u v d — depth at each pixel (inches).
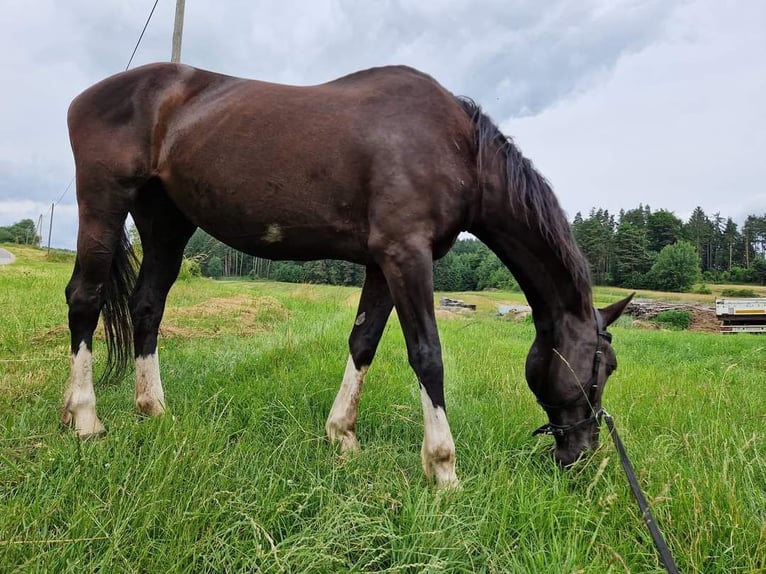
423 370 88.3
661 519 75.0
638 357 342.6
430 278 89.7
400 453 106.5
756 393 181.5
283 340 217.6
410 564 63.2
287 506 76.1
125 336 118.6
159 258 123.6
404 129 92.4
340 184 94.3
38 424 99.9
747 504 82.1
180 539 63.2
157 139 106.7
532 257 97.0
